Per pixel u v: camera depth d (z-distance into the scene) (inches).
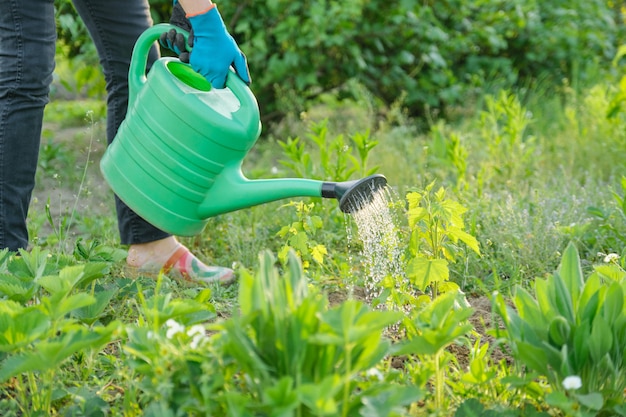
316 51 221.9
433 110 245.9
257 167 186.4
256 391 64.3
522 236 123.4
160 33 95.6
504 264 119.6
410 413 71.5
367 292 102.5
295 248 106.9
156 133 92.4
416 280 89.0
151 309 75.6
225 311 106.6
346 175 137.1
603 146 176.7
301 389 56.1
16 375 73.9
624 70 264.5
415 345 68.8
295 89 230.2
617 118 186.7
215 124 90.7
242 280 64.2
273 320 62.9
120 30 111.7
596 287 73.7
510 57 266.4
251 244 133.8
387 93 242.4
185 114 90.8
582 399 65.2
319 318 60.8
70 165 182.7
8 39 102.8
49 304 71.7
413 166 174.7
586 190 147.0
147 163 93.6
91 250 100.7
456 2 244.4
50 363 66.1
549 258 120.3
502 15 253.1
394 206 97.3
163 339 68.1
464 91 239.6
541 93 240.1
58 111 258.4
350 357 63.6
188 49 94.7
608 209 133.7
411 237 93.9
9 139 104.1
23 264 89.7
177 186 93.4
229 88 94.8
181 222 95.4
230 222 138.8
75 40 196.5
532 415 70.9
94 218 146.9
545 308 74.1
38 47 103.6
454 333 68.7
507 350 87.5
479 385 75.6
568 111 202.5
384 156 177.6
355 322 61.2
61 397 74.3
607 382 71.8
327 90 236.8
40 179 176.9
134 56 97.0
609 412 71.7
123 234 117.6
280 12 218.1
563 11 262.1
